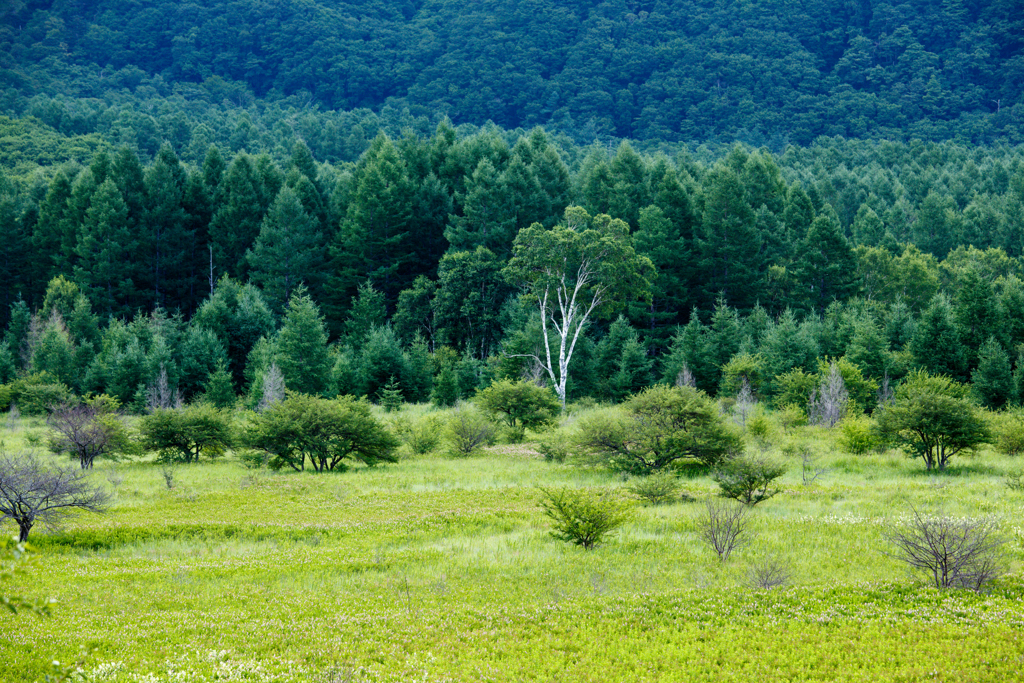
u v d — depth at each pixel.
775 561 15.60
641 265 64.06
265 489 26.69
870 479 28.11
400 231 85.94
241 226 86.56
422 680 10.41
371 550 18.16
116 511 22.75
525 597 14.20
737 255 79.06
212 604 13.84
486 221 82.19
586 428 31.09
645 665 10.89
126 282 79.88
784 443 35.06
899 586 13.95
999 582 13.95
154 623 12.67
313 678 10.45
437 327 73.50
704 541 17.83
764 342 61.84
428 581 15.31
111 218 81.19
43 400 53.25
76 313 70.06
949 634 11.51
